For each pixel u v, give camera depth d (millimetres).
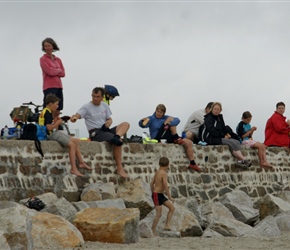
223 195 19531
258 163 22141
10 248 11719
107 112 18438
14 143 15906
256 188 21875
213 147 20797
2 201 14531
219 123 20938
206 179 20438
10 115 17156
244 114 22312
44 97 18062
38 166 16344
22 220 11906
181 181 19734
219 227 16078
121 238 13789
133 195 17344
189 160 20078
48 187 16438
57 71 18016
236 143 21250
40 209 15062
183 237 15812
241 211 18578
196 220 16516
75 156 17156
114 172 18141
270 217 17016
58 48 18266
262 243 14602
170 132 19953
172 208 16062
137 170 18734
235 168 21328
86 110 18125
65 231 13039
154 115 20062
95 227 13867
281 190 22734
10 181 15648
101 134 18125
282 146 23062
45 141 16641
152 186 16156
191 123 21016
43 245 12773
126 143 18656
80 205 15859
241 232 15969
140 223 15430
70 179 17000
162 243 14180
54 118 17188
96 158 17766
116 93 19156
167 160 16219
